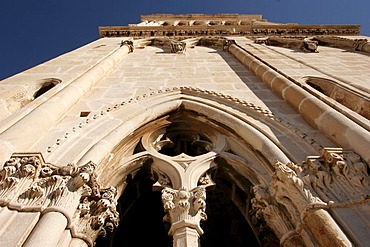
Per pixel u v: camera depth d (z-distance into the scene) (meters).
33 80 6.65
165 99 6.35
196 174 4.78
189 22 21.16
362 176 3.65
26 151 4.11
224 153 5.21
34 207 3.21
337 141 4.50
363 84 6.80
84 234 3.44
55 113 5.08
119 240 7.95
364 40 11.05
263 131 5.12
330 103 5.25
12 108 5.71
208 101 6.29
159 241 8.42
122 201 5.33
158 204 8.31
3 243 2.81
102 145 4.57
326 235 3.12
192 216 3.94
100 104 5.98
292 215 3.65
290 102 6.03
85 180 3.66
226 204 8.37
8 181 3.41
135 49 11.23
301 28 13.54
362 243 2.96
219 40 12.13
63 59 8.37
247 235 8.05
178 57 10.16
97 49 9.77
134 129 5.43
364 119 4.61
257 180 4.64
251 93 6.73
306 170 3.94
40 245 2.81
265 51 9.61
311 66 8.10
